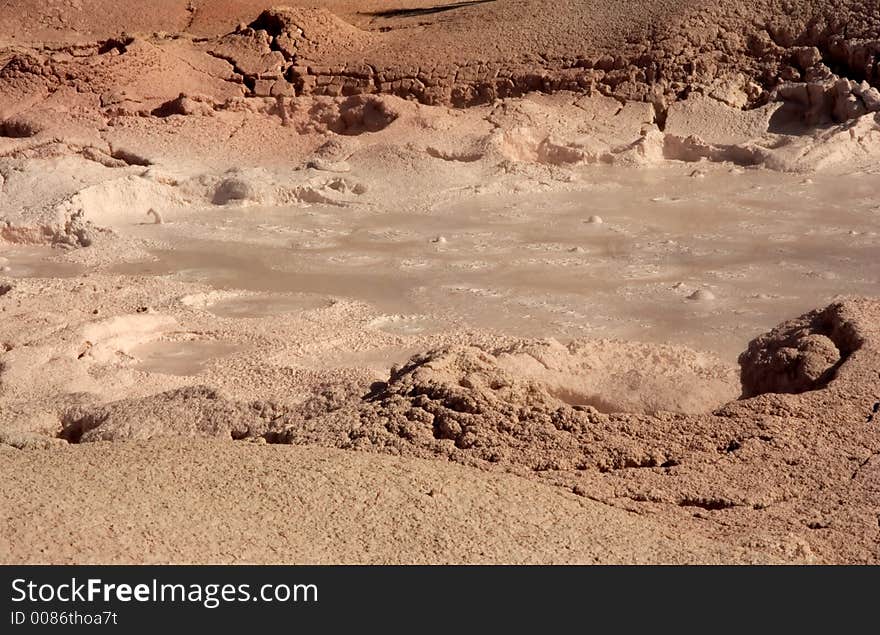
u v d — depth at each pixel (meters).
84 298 14.90
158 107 25.98
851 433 6.43
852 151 22.55
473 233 18.84
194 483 5.26
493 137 23.42
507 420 6.48
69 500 4.86
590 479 5.93
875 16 24.64
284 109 25.69
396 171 22.47
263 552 4.54
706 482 5.89
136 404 7.96
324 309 14.70
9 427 7.95
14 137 25.17
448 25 28.06
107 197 20.89
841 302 8.21
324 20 27.91
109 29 33.97
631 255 17.06
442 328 13.89
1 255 19.23
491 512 5.16
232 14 34.41
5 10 34.12
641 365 8.34
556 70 25.84
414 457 6.19
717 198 20.34
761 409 6.65
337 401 7.24
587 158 23.34
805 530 5.42
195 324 13.60
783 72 24.94
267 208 21.38
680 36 25.48
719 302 14.55
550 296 15.08
